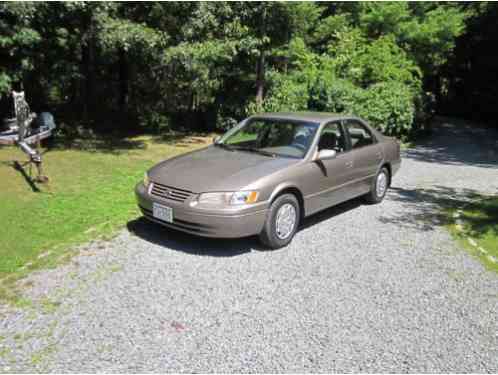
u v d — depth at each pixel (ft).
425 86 101.86
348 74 52.60
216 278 13.97
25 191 22.44
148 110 53.47
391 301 13.10
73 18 34.86
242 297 12.87
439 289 14.02
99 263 14.69
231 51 40.29
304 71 50.42
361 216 21.25
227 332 11.12
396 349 10.78
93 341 10.53
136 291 12.95
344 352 10.55
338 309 12.48
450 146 48.93
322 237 18.15
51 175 26.30
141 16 37.78
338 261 15.79
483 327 11.95
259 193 15.37
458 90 94.48
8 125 36.91
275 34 49.96
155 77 50.34
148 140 42.80
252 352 10.38
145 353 10.19
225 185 15.24
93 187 23.97
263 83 48.78
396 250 17.11
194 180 15.80
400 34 62.03
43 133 33.55
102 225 18.19
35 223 18.03
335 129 19.89
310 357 10.30
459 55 86.48
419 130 54.34
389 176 24.14
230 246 16.62
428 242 18.12
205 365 9.86
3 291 12.65
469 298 13.52
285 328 11.41
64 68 41.11
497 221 21.03
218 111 49.16
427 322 12.05
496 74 79.30
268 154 18.26
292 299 12.90
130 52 45.85
